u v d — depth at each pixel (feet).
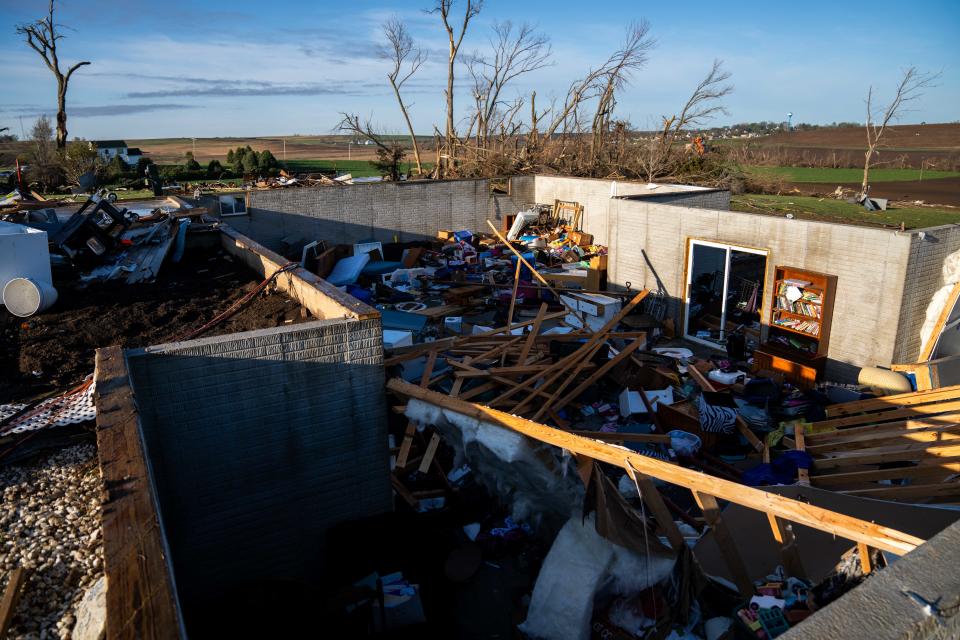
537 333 41.34
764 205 87.20
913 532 20.88
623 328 48.96
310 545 24.25
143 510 12.59
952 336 38.63
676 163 97.40
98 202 39.09
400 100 112.37
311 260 63.21
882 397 32.48
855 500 21.31
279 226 68.90
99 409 16.58
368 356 23.09
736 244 44.88
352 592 20.18
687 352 43.75
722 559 20.94
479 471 22.06
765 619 16.65
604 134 103.86
